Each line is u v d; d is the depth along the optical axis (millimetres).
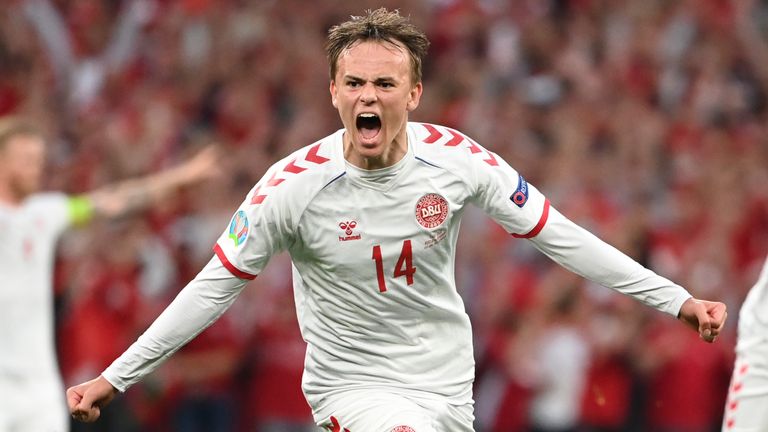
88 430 37438
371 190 20547
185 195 43250
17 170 28875
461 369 21625
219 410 39688
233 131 52469
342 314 21141
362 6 58281
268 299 40375
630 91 55156
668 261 43125
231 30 57500
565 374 38156
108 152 49750
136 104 53938
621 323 38500
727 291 41969
